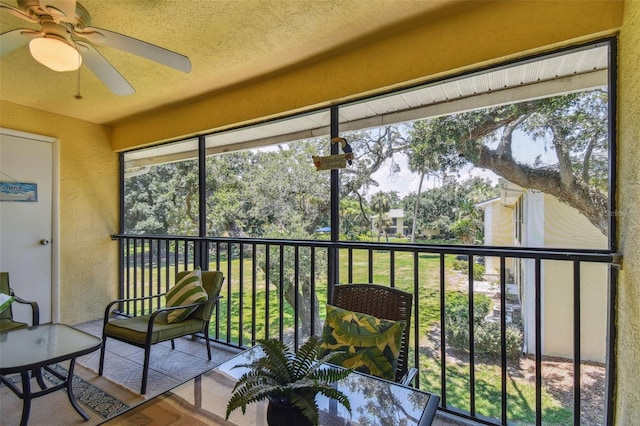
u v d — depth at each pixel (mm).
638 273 1256
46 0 1270
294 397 1007
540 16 1666
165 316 2547
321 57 2305
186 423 1219
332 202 2432
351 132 2426
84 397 2080
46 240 3348
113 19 1834
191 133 3148
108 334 2348
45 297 3330
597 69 1690
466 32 1843
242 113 2777
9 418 1849
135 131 3650
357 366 1447
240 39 2064
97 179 3758
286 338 2857
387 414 1199
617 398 1456
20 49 2154
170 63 1771
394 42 2062
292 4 1743
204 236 3168
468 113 2045
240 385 1124
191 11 1781
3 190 3084
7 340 1932
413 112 2217
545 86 1826
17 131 3150
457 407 2041
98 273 3740
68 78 2598
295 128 2727
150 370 2467
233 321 3322
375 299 1726
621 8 1493
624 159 1437
